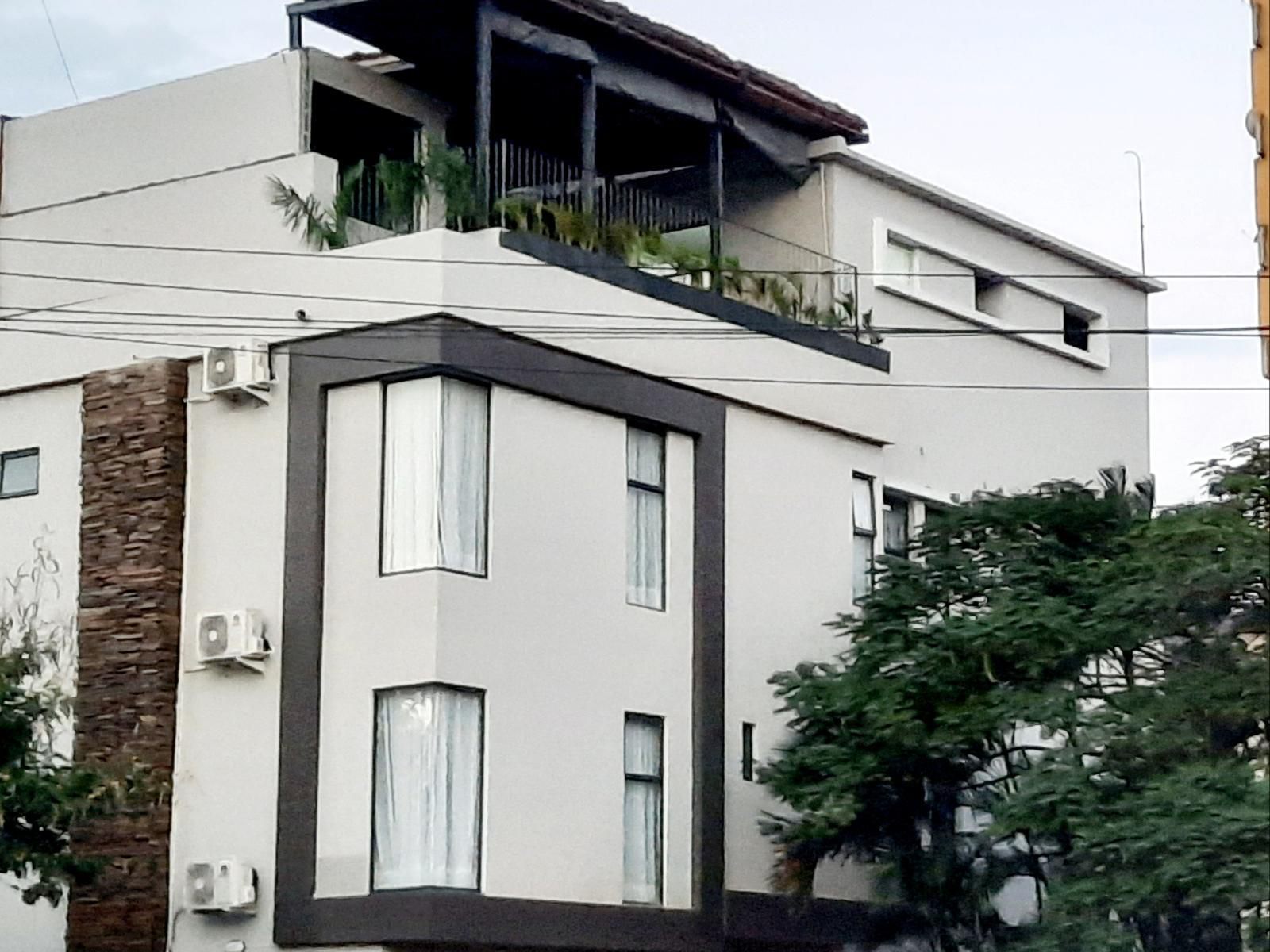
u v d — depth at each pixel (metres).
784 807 26.91
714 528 26.73
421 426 23.95
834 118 30.30
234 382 24.83
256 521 24.81
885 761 24.78
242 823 24.25
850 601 28.67
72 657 25.69
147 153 27.02
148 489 25.38
